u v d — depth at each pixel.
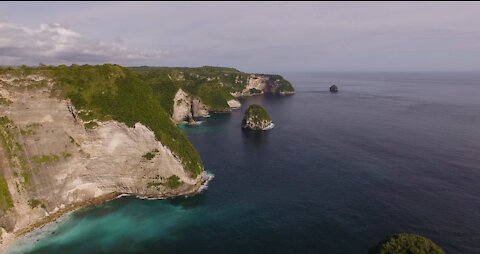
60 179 72.31
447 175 87.81
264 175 91.62
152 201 78.00
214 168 97.75
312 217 68.50
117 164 78.25
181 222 68.44
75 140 74.31
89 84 78.88
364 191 79.44
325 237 61.31
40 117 71.25
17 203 65.75
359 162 99.81
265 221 67.75
